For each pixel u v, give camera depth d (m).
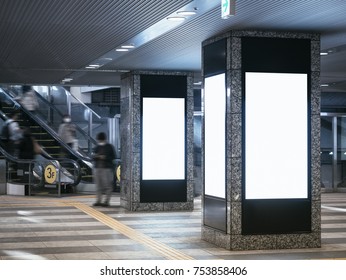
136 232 12.37
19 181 21.45
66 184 21.45
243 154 10.27
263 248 10.36
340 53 13.12
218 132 10.81
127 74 16.78
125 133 16.97
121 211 16.20
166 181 16.41
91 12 9.48
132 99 16.30
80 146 24.97
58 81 20.09
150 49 12.98
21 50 13.30
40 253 9.98
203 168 11.47
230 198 10.26
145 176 16.31
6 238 11.55
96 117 25.59
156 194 16.36
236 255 9.82
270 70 10.41
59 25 10.51
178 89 16.53
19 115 26.05
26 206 17.34
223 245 10.49
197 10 9.20
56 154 24.64
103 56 14.03
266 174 10.38
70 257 9.61
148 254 9.90
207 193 11.30
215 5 8.89
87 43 12.31
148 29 10.71
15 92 26.14
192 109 16.61
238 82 10.30
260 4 8.74
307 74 10.57
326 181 23.42
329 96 25.98
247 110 10.30
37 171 20.83
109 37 11.64
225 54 10.51
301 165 10.53
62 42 12.24
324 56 13.59
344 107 26.31
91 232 12.34
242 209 10.30
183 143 16.52
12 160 21.38
